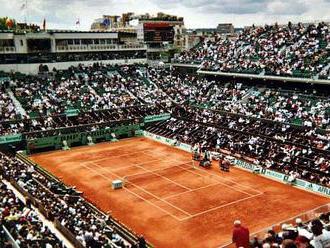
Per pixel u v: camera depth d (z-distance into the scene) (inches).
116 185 2080.5
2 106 2928.2
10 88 3196.4
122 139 3120.1
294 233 749.3
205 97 3390.7
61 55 3774.6
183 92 3560.5
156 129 3174.2
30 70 3511.3
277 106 2891.2
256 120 2805.1
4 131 2723.9
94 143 3004.4
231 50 3774.6
